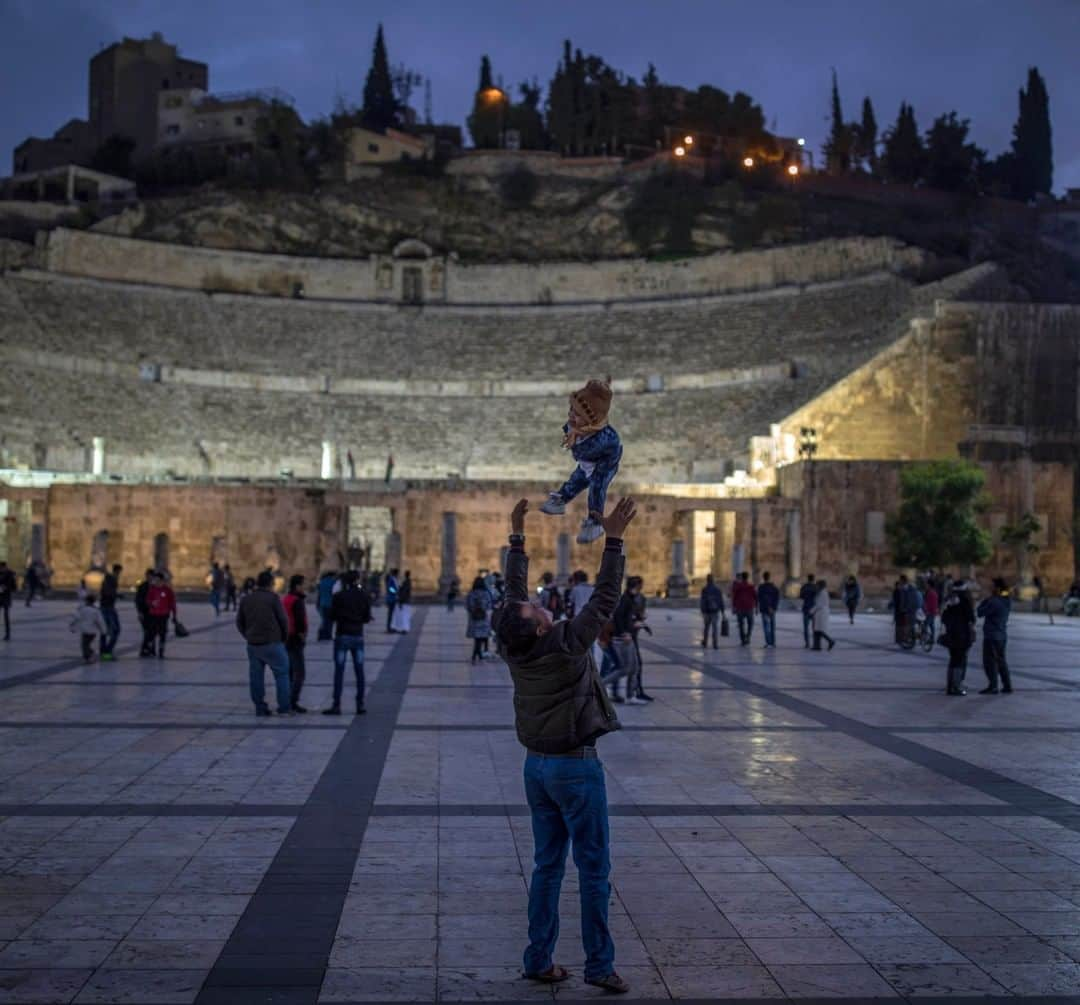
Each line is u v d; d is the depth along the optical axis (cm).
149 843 1079
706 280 10125
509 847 1077
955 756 1558
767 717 1916
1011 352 7662
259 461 8100
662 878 989
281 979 760
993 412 7581
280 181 11519
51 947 810
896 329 8325
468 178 11906
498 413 8900
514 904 916
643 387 9088
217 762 1472
